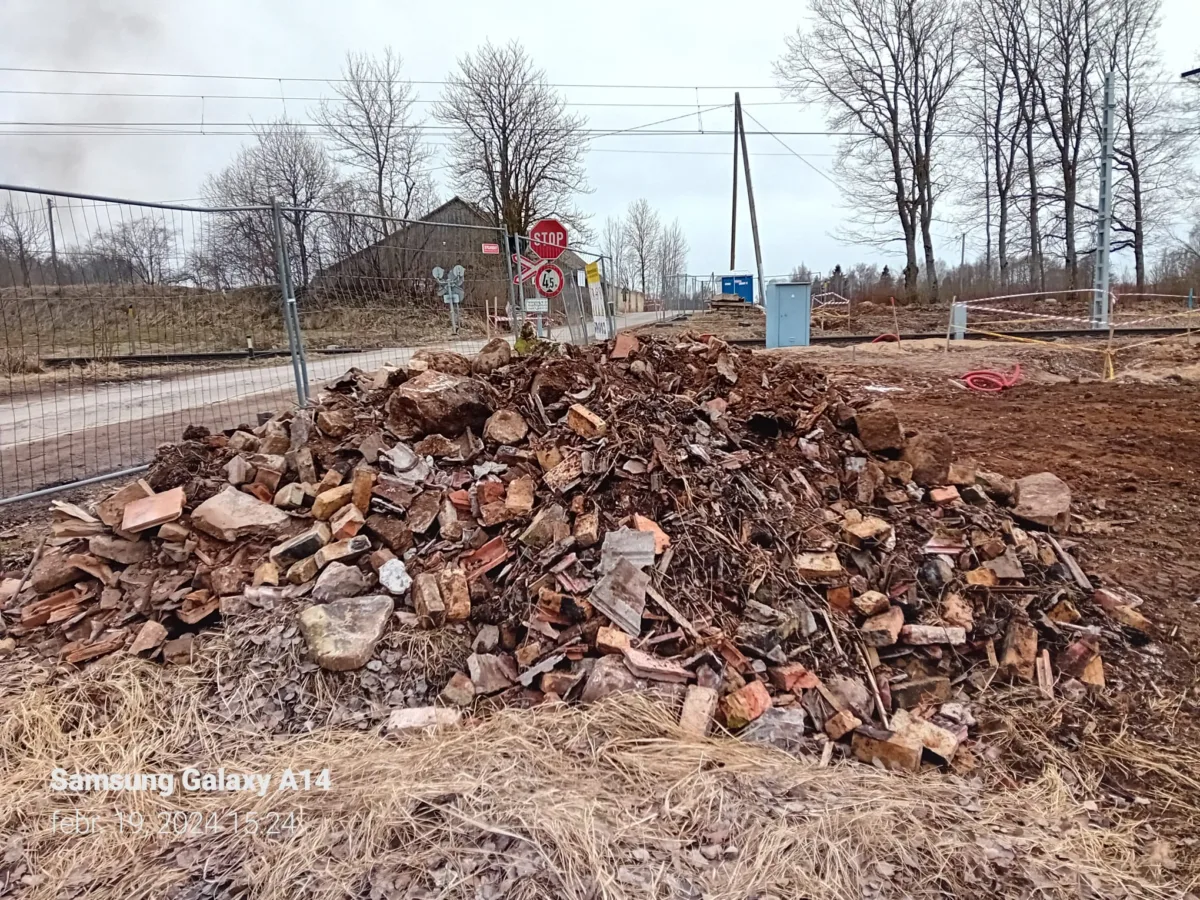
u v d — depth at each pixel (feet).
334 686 9.46
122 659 10.03
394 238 26.48
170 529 11.33
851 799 7.80
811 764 8.48
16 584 11.65
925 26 99.96
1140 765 9.09
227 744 8.80
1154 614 11.69
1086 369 40.14
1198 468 18.26
